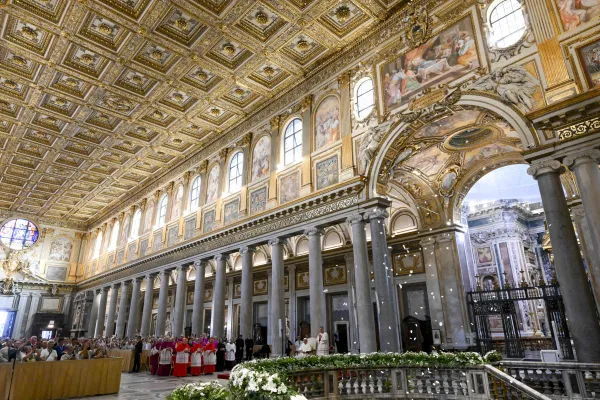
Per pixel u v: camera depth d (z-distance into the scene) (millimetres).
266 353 17672
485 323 15922
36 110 20297
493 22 11898
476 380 8438
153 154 25406
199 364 15883
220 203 21234
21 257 36125
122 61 16781
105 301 32500
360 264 13344
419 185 18047
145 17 14594
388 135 13609
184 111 20625
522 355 14836
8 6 14039
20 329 34969
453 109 12133
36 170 27484
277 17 14953
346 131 15156
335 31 15398
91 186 30625
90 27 15344
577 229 14141
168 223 25625
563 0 10352
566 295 8930
